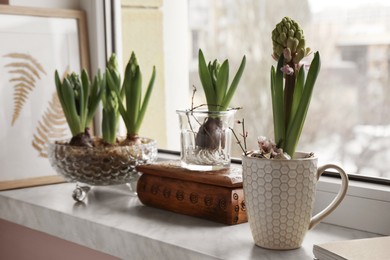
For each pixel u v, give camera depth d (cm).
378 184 114
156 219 121
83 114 140
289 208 98
